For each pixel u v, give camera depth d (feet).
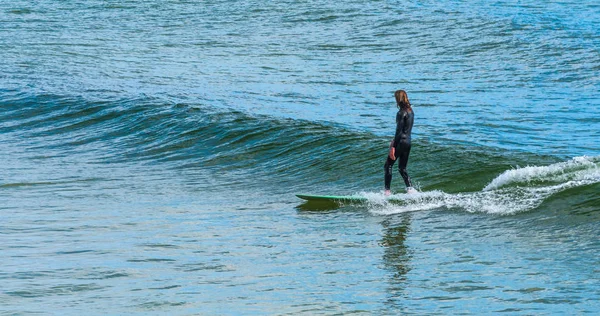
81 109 347.77
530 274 129.08
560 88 444.96
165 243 158.71
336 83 454.81
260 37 637.30
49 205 200.03
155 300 121.19
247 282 130.93
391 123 337.52
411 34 644.69
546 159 219.82
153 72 479.00
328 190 211.82
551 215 166.91
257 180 229.25
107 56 542.57
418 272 134.51
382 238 160.04
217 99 388.98
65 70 476.95
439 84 458.09
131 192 217.15
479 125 340.18
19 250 152.66
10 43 591.78
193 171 246.06
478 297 118.73
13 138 315.37
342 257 146.51
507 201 180.45
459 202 184.85
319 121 338.54
